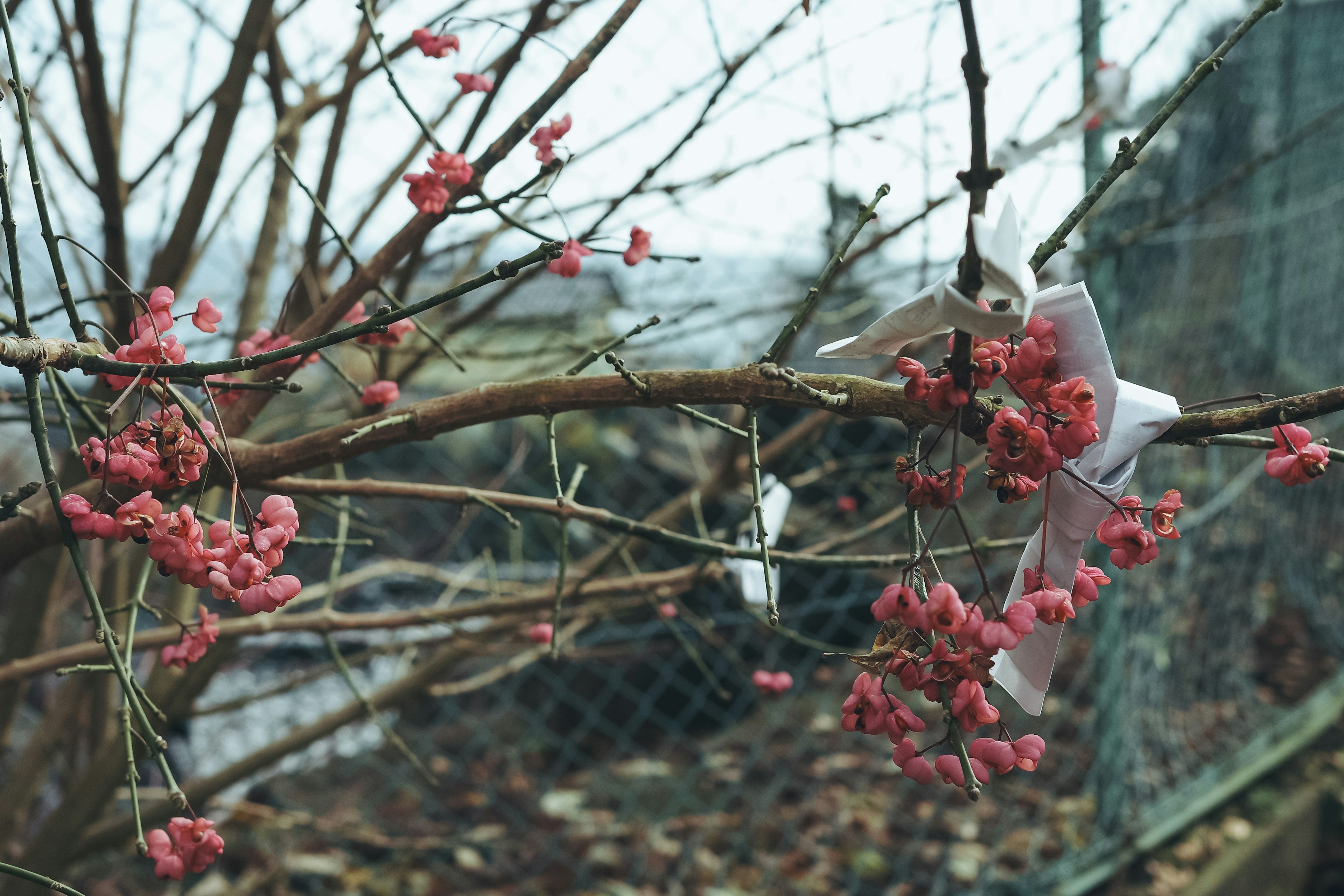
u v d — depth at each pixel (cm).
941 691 67
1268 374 448
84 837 193
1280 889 291
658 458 442
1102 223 242
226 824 203
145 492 72
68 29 138
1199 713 345
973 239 58
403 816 301
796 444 217
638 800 317
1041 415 68
